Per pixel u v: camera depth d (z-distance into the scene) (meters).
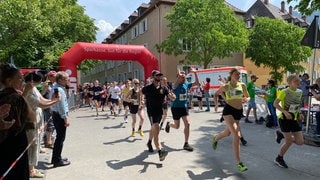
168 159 7.51
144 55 24.08
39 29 23.27
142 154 8.03
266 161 7.24
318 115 9.72
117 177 6.24
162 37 35.50
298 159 7.38
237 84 6.73
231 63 40.03
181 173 6.43
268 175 6.23
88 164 7.20
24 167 3.80
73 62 22.36
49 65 26.73
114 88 16.89
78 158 7.75
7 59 23.73
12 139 3.70
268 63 39.97
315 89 9.52
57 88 6.46
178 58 35.62
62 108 6.96
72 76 22.20
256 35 39.50
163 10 35.56
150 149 8.29
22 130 3.80
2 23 22.00
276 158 6.91
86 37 36.34
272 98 12.03
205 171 6.54
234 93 6.65
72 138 10.46
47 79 8.38
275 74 40.22
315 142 8.69
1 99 3.69
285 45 39.28
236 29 30.88
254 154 7.90
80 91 29.84
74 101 22.47
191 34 29.77
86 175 6.40
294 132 6.67
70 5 34.75
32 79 5.74
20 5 21.86
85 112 19.84
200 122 13.87
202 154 7.96
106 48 23.12
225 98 6.71
